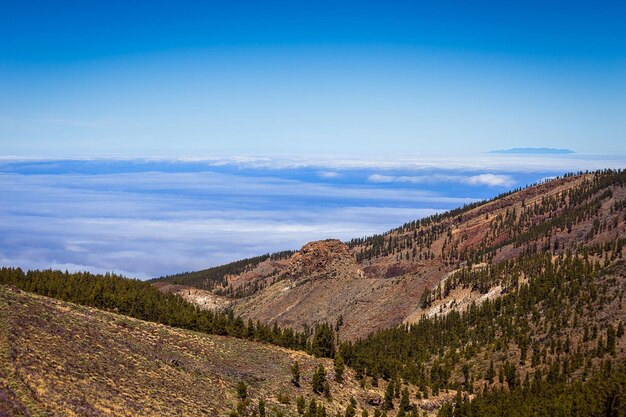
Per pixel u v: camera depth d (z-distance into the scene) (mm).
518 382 146000
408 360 175875
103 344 106438
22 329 98000
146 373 101000
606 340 154625
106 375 93562
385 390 135500
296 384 122688
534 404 124812
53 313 113375
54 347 96125
